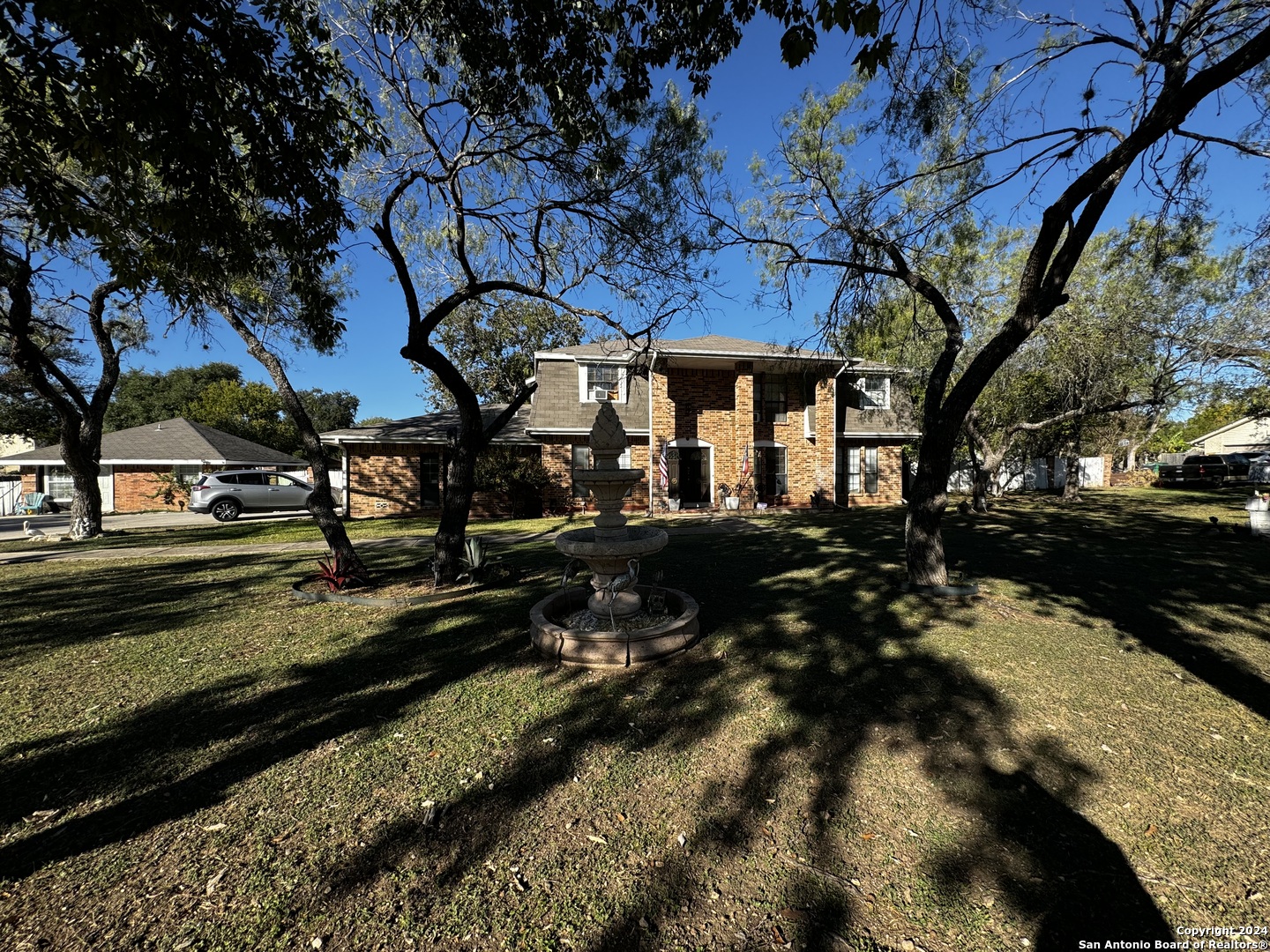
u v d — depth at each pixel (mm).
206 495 17109
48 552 10766
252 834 2396
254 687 3986
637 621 4906
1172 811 2465
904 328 9914
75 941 1851
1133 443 27938
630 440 17578
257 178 4336
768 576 7441
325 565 7004
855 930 1866
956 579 6773
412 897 2033
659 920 1920
